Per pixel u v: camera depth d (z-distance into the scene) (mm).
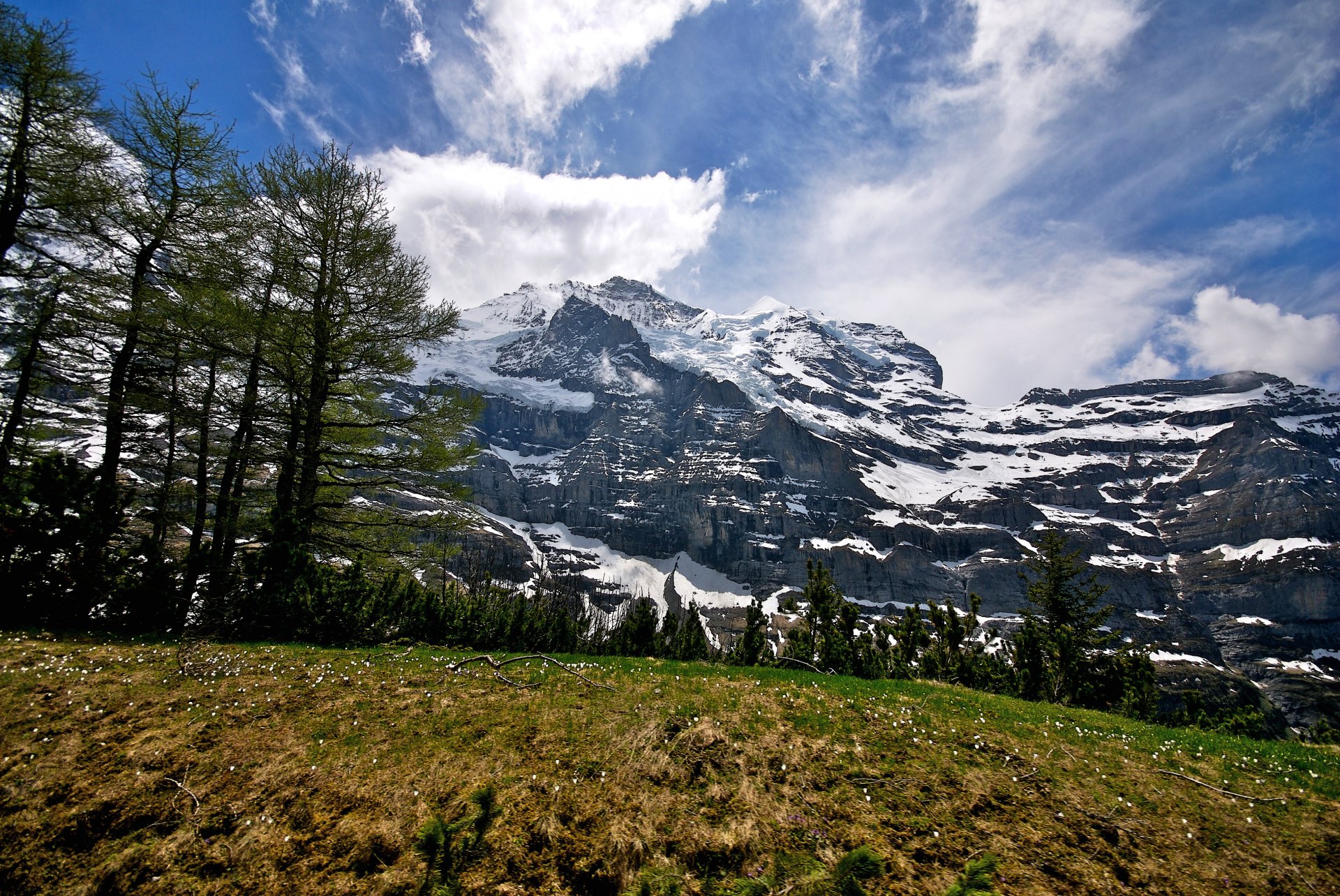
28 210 19781
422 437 24438
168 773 9555
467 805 9234
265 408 22438
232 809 9047
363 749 10477
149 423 23250
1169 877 8852
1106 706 27297
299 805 9203
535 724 11523
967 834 9352
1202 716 33000
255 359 21859
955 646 27969
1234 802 10445
